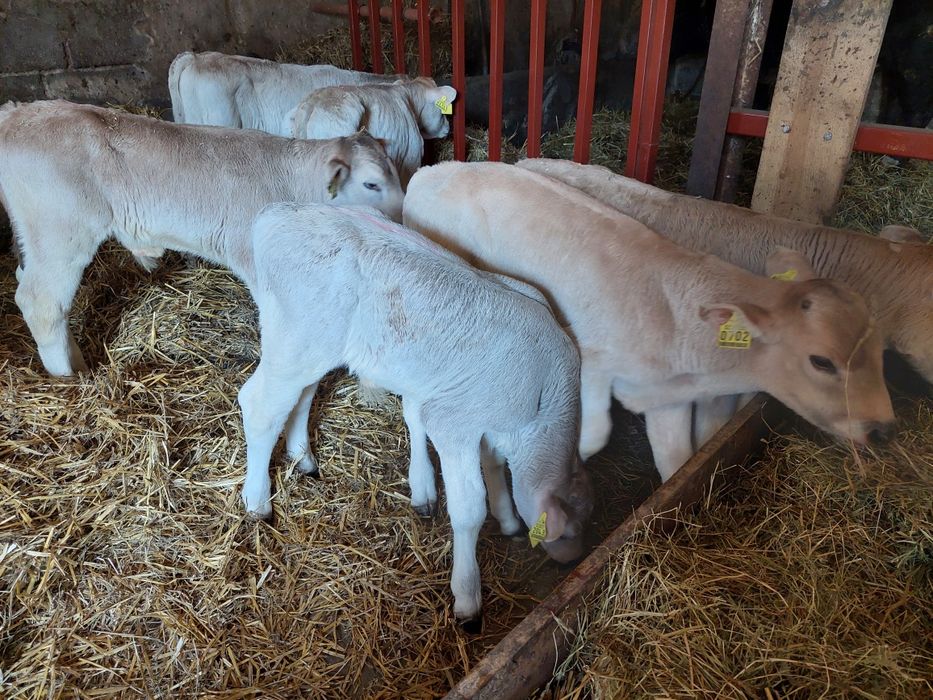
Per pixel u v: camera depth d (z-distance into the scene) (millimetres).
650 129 3885
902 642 2039
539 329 2479
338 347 2506
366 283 2385
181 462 3090
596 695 1969
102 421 3174
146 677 2312
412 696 2322
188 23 6586
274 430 2775
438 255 2502
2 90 5719
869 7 3248
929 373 2834
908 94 6543
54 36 5855
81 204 3332
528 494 2619
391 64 6961
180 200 3510
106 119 3385
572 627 2062
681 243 3164
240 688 2305
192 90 5414
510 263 3037
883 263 2852
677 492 2410
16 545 2596
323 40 7383
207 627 2480
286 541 2850
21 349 3805
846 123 3494
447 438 2488
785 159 3791
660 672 1959
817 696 1872
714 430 3137
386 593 2666
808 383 2412
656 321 2686
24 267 3455
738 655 2012
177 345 3818
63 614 2453
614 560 2201
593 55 4008
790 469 2713
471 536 2525
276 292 2508
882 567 2303
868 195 5227
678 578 2209
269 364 2605
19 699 2205
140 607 2506
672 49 8641
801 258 2658
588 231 2848
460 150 5941
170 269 4523
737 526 2533
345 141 3748
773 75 7449
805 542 2391
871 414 2316
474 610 2547
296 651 2445
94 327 3951
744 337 2445
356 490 3146
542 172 3545
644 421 3625
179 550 2727
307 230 2438
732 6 3725
